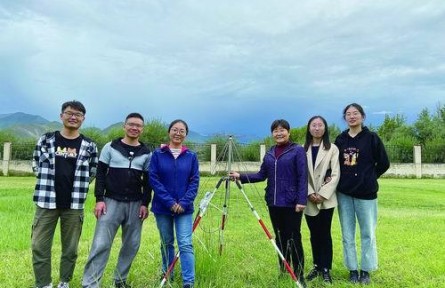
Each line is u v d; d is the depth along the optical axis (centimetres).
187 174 518
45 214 489
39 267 491
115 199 500
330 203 566
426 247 777
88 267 486
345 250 581
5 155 3522
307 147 602
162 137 3728
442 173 3491
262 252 718
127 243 514
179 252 505
